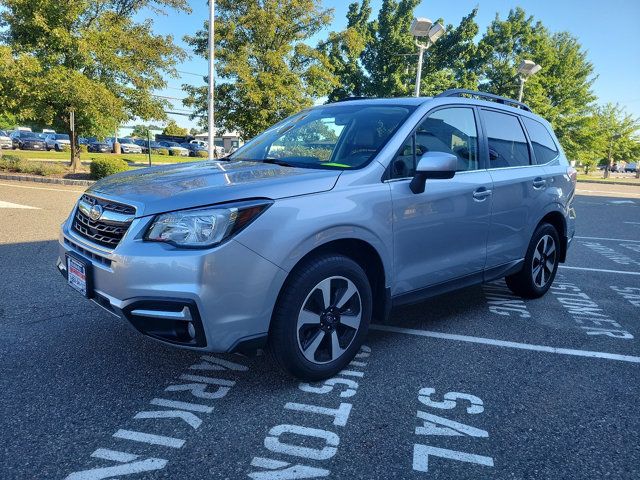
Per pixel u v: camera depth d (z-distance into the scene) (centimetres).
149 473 212
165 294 241
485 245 396
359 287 302
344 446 235
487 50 3212
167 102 1823
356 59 2891
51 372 300
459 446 239
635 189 3077
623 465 229
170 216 249
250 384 293
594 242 891
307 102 1858
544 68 3628
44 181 1508
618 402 288
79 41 1506
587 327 416
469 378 312
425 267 345
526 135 464
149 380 294
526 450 238
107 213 273
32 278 489
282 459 224
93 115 1608
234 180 279
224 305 247
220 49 1738
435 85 2994
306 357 283
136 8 1755
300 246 265
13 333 356
